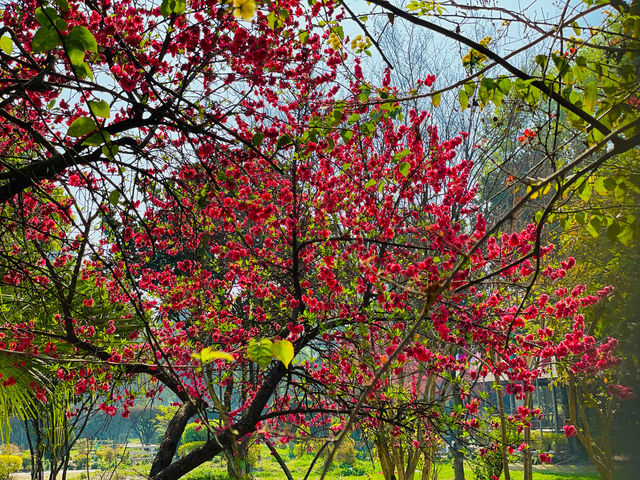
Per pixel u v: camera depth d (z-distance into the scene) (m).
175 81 3.55
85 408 6.04
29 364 4.17
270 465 14.77
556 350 4.35
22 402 4.44
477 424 5.54
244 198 4.36
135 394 5.74
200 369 1.14
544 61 2.09
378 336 5.69
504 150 8.63
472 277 5.27
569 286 6.18
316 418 6.77
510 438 5.42
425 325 4.72
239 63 4.05
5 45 2.24
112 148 2.00
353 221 5.33
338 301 5.38
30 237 4.46
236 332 5.41
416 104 8.64
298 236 5.56
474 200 8.52
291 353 1.24
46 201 4.36
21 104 3.76
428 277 4.16
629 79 1.97
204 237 5.13
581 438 4.91
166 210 4.68
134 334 5.54
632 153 2.25
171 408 9.70
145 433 15.45
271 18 3.09
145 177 3.70
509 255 4.41
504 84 2.25
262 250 5.63
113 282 5.28
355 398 5.10
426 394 7.08
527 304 5.38
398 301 4.68
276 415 5.00
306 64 4.21
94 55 3.11
